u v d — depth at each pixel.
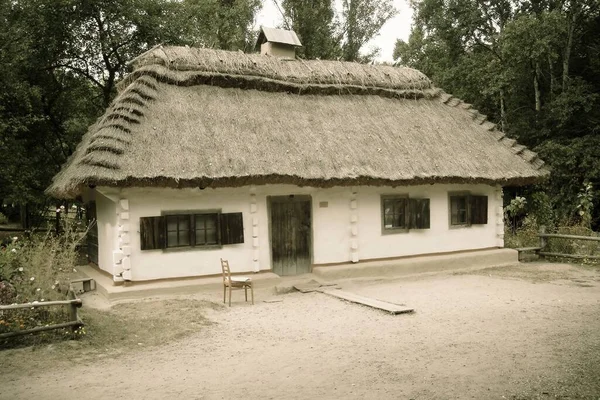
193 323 8.04
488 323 7.73
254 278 10.56
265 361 6.21
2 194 14.25
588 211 16.52
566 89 18.67
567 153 17.50
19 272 8.00
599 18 19.98
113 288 9.66
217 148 10.34
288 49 15.06
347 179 10.80
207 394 5.17
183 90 11.68
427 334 7.22
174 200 10.27
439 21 20.70
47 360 6.29
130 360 6.35
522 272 12.48
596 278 11.59
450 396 4.99
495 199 13.87
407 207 12.52
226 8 24.44
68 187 9.53
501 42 18.23
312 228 11.65
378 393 5.10
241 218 10.70
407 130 13.09
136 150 9.63
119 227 9.82
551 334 7.02
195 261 10.39
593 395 4.95
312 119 12.32
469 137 13.73
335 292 10.26
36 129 16.44
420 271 12.36
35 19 14.66
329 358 6.25
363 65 14.77
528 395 4.98
